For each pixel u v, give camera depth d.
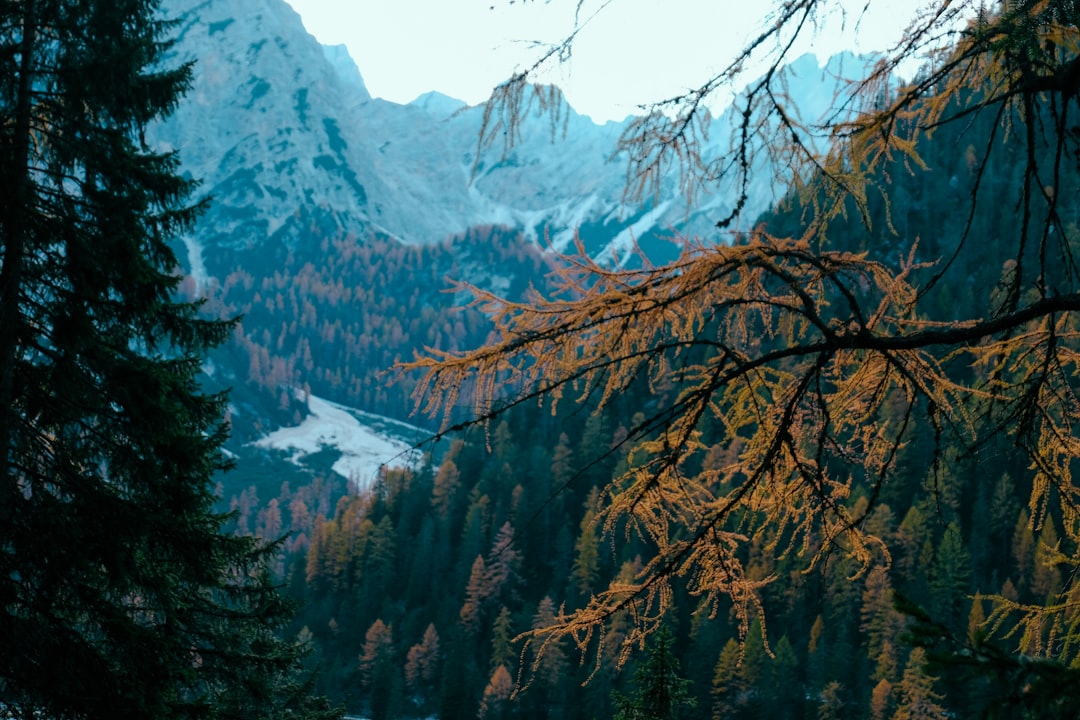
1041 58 3.13
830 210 3.39
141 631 8.78
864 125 3.35
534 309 3.48
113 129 9.05
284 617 11.27
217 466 9.73
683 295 3.49
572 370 3.41
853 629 65.31
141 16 9.46
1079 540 3.62
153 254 9.39
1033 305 3.05
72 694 8.24
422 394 3.39
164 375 8.94
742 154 3.18
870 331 3.45
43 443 9.15
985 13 3.12
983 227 84.25
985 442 3.61
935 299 78.25
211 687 10.66
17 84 8.79
